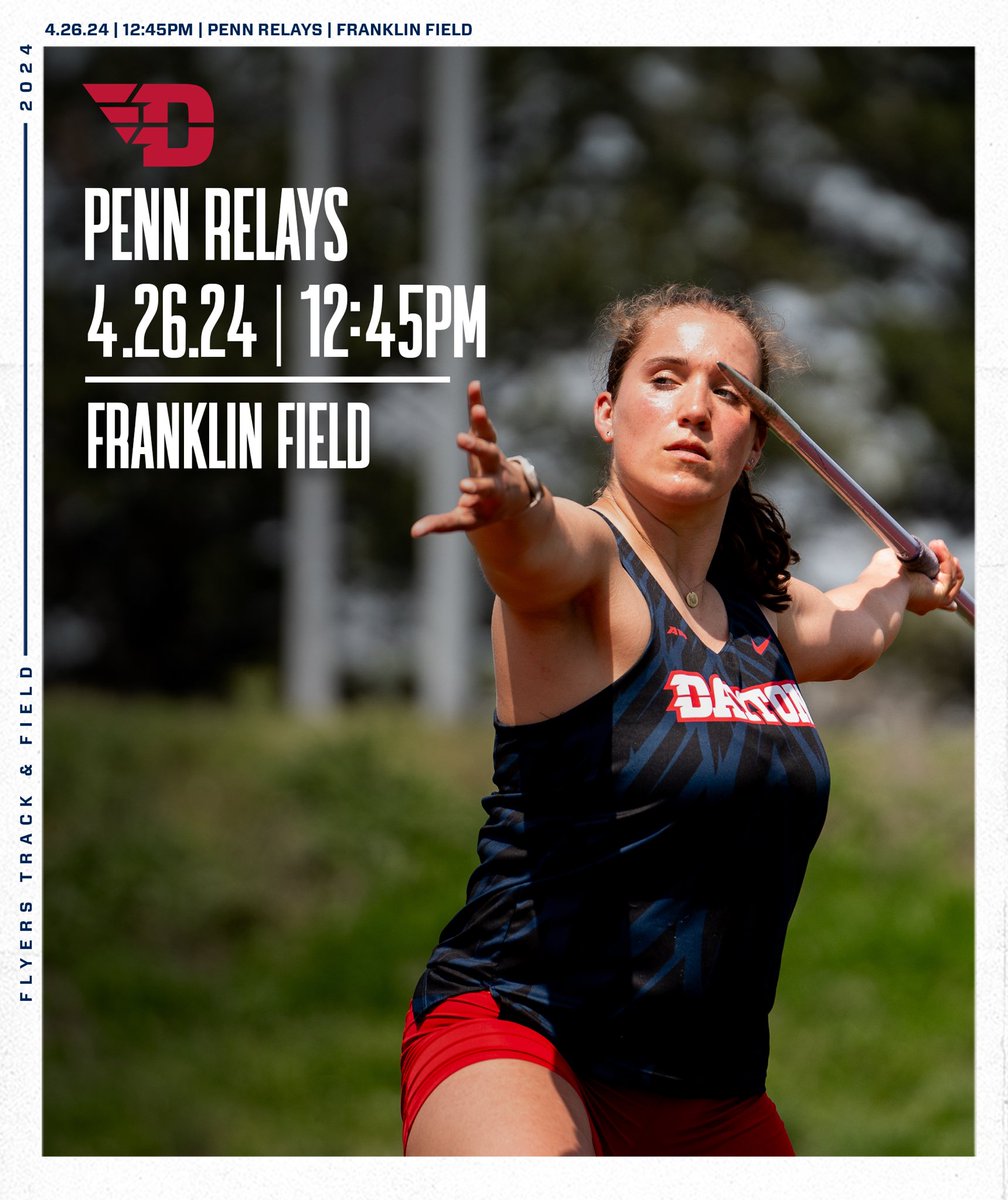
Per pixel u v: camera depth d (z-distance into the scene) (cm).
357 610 5484
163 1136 2048
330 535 4431
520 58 5412
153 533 5291
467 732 3362
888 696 4534
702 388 681
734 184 5412
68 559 5331
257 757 3067
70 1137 2048
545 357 5169
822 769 683
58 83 5006
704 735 646
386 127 5219
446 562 4150
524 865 662
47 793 2875
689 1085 675
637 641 651
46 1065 2264
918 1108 2067
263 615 5394
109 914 2656
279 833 2861
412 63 5138
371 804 2944
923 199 5491
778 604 768
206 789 2966
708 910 655
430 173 4319
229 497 5188
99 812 2858
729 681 672
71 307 4912
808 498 5000
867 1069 2177
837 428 4941
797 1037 2250
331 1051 2314
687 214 5375
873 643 835
